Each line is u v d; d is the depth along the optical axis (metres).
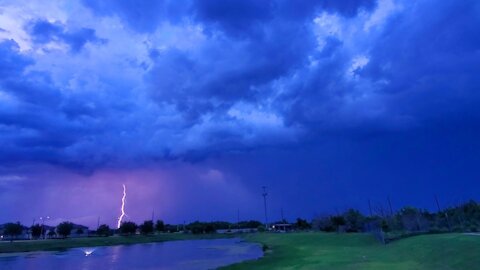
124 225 173.75
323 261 42.06
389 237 58.78
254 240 120.12
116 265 58.25
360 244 62.47
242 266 46.78
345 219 104.38
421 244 43.22
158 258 68.38
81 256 78.56
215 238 162.62
